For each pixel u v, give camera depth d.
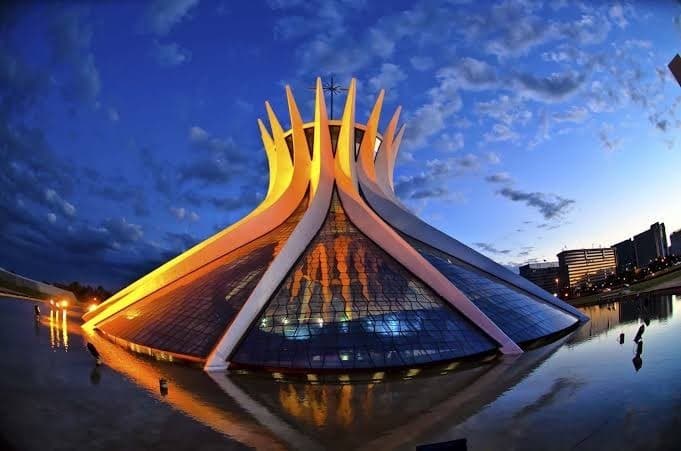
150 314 22.94
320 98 28.16
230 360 17.61
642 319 27.81
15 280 43.62
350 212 25.78
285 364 16.86
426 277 21.94
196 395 14.09
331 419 11.88
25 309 33.09
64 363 17.78
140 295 25.77
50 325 27.09
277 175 30.78
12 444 10.22
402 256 22.98
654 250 121.00
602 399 12.76
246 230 27.06
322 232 24.83
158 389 14.66
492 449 9.80
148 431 11.06
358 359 17.08
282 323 18.92
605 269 139.00
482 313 20.17
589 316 30.97
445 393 14.07
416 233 27.95
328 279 21.36
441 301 21.33
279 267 21.28
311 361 16.92
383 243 23.89
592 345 20.56
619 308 35.09
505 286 26.33
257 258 23.91
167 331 20.56
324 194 26.08
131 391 14.38
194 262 25.92
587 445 9.87
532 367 17.02
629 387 13.70
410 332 18.78
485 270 27.52
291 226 26.89
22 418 11.83
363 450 9.93
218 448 10.08
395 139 33.25
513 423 11.26
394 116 31.59
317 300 20.00
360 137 31.89
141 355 19.86
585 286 105.38
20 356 18.52
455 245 27.75
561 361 17.72
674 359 16.91
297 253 22.78
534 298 27.16
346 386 15.12
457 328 19.84
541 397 13.24
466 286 23.62
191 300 22.42
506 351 19.47
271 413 12.38
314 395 14.08
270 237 26.48
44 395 13.77
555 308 27.30
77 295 51.34
